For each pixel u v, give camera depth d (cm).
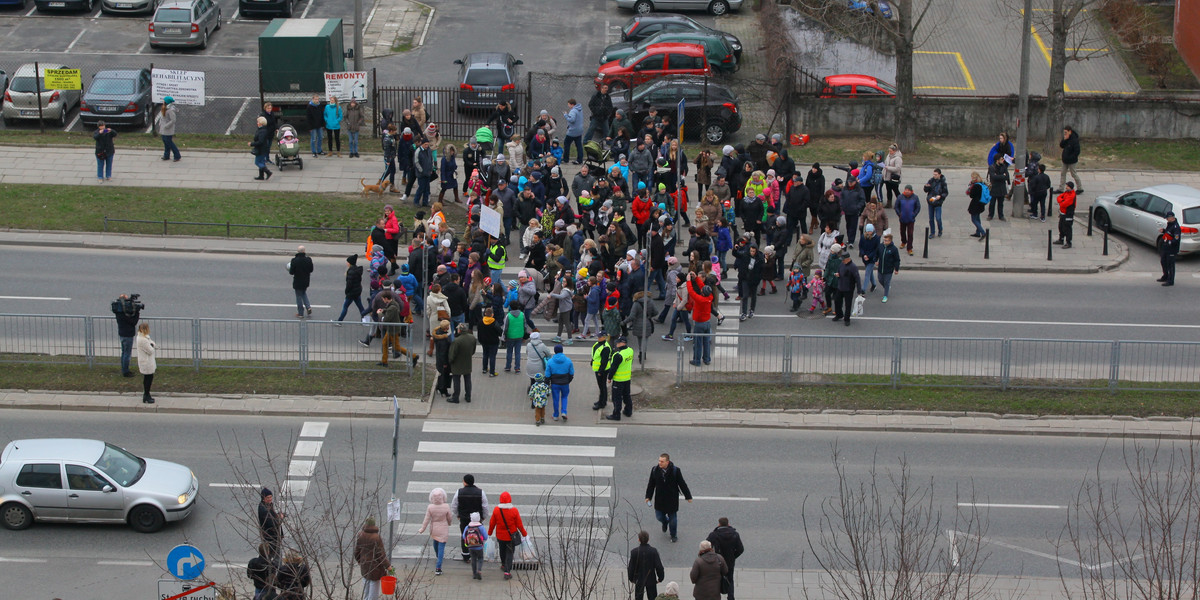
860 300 7962
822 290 8125
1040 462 6512
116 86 10944
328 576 5428
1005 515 5994
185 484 5822
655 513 5884
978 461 6512
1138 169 10606
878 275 8350
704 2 13400
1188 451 6612
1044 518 5978
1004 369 7162
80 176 9919
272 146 10638
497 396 7062
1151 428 6819
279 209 9456
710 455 6500
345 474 6212
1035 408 6994
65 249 8819
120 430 6556
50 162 10144
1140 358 7256
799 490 6181
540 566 5550
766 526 5872
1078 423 6856
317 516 5809
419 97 10556
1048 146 10956
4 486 5684
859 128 11200
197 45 12500
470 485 5538
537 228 8275
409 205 9619
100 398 6819
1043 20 12156
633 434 6700
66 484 5681
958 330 7850
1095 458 6562
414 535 5794
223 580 5409
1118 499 6128
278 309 7944
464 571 5553
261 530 4638
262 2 13212
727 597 5241
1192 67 12550
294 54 10769
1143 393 7181
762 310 8162
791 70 11106
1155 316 8131
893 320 8000
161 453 6338
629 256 7706
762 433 6756
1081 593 5372
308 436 6556
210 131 10975
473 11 13825
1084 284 8675
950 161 10669
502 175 9094
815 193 8962
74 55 12256
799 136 10944
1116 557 5078
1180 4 12925
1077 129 11225
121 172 10025
